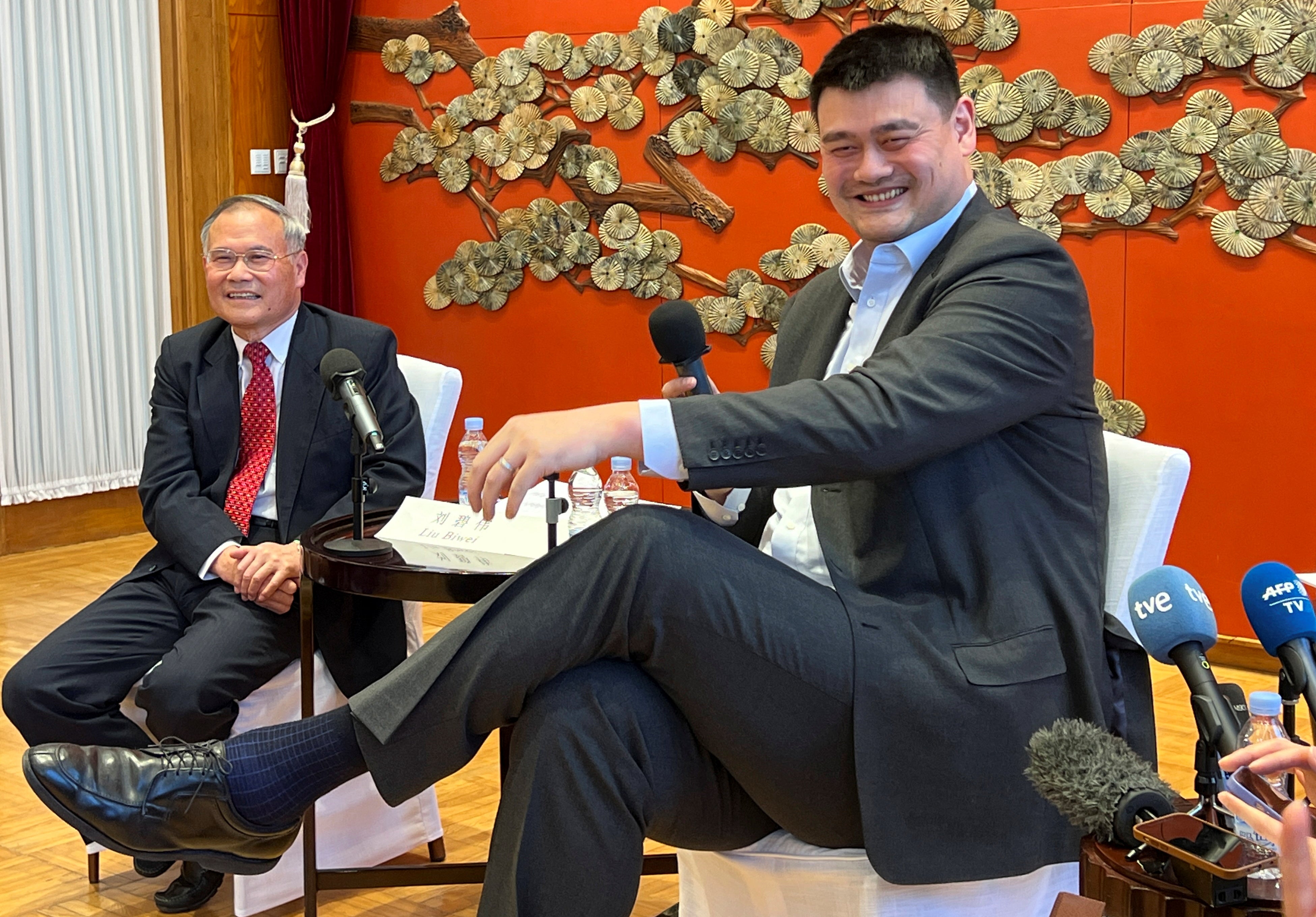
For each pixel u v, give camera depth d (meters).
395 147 6.17
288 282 3.11
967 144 2.14
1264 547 4.39
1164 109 4.40
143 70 6.03
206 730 2.77
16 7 5.59
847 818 1.89
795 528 2.16
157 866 2.92
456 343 6.18
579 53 5.64
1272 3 4.15
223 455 3.14
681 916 2.22
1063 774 1.49
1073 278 1.98
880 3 4.90
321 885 2.62
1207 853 1.34
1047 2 4.57
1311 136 4.16
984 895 1.91
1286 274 4.25
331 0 6.14
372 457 3.06
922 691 1.83
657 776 1.85
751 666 1.80
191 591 3.01
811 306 2.34
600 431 1.82
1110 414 4.60
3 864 3.04
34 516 5.96
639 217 5.62
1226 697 1.60
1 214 5.64
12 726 3.93
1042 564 1.94
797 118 5.17
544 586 1.80
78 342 5.95
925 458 1.86
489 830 3.23
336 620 2.81
